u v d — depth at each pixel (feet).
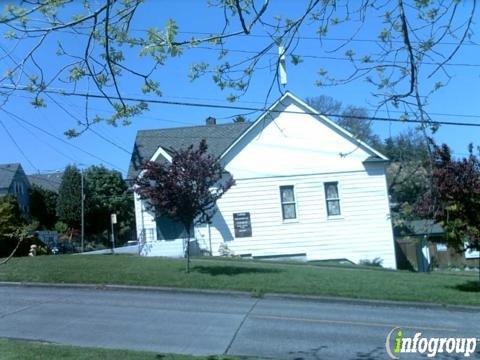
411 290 52.75
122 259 73.41
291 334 36.99
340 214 90.48
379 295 49.93
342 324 40.29
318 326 39.47
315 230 90.27
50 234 167.43
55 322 39.65
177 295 51.44
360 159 90.68
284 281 55.31
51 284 55.16
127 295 51.16
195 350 32.71
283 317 42.34
